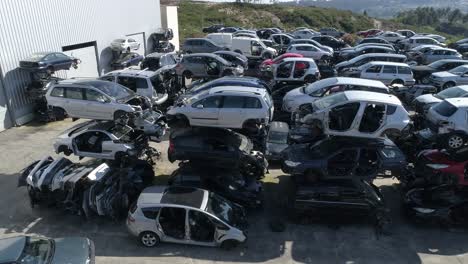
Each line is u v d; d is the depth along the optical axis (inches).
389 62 920.9
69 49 885.8
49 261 294.4
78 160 570.3
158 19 1384.1
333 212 421.7
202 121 577.0
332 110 510.0
